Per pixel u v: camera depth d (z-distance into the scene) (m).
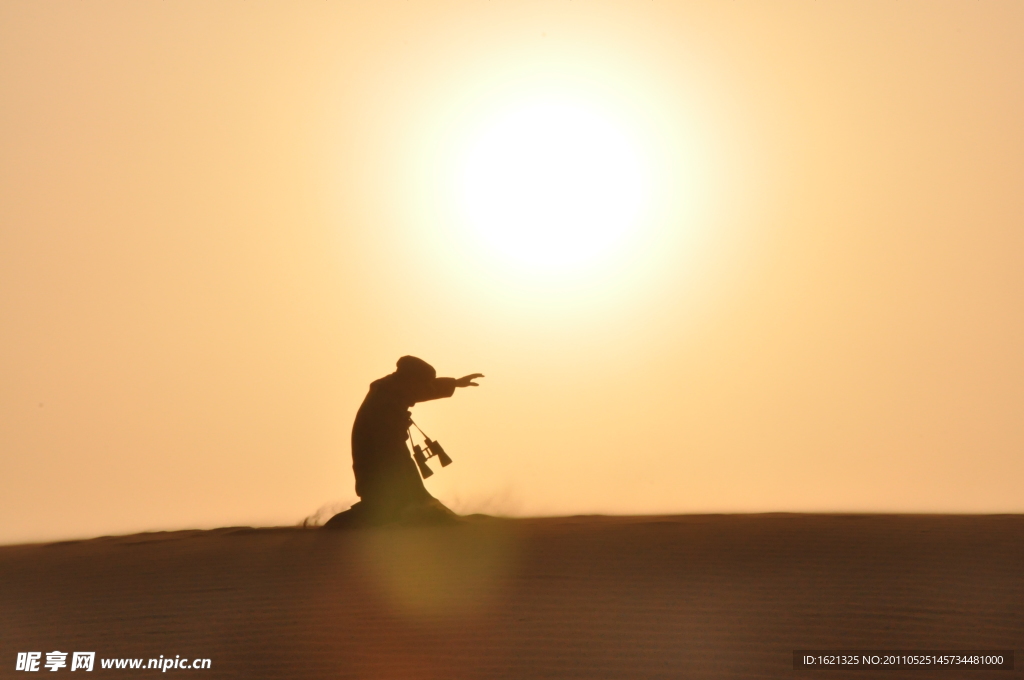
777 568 38.53
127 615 35.56
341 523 57.03
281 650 31.42
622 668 29.12
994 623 31.75
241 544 49.31
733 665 29.20
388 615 34.16
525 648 30.75
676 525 49.59
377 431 58.47
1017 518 50.22
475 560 41.34
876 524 48.00
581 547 43.56
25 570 44.38
